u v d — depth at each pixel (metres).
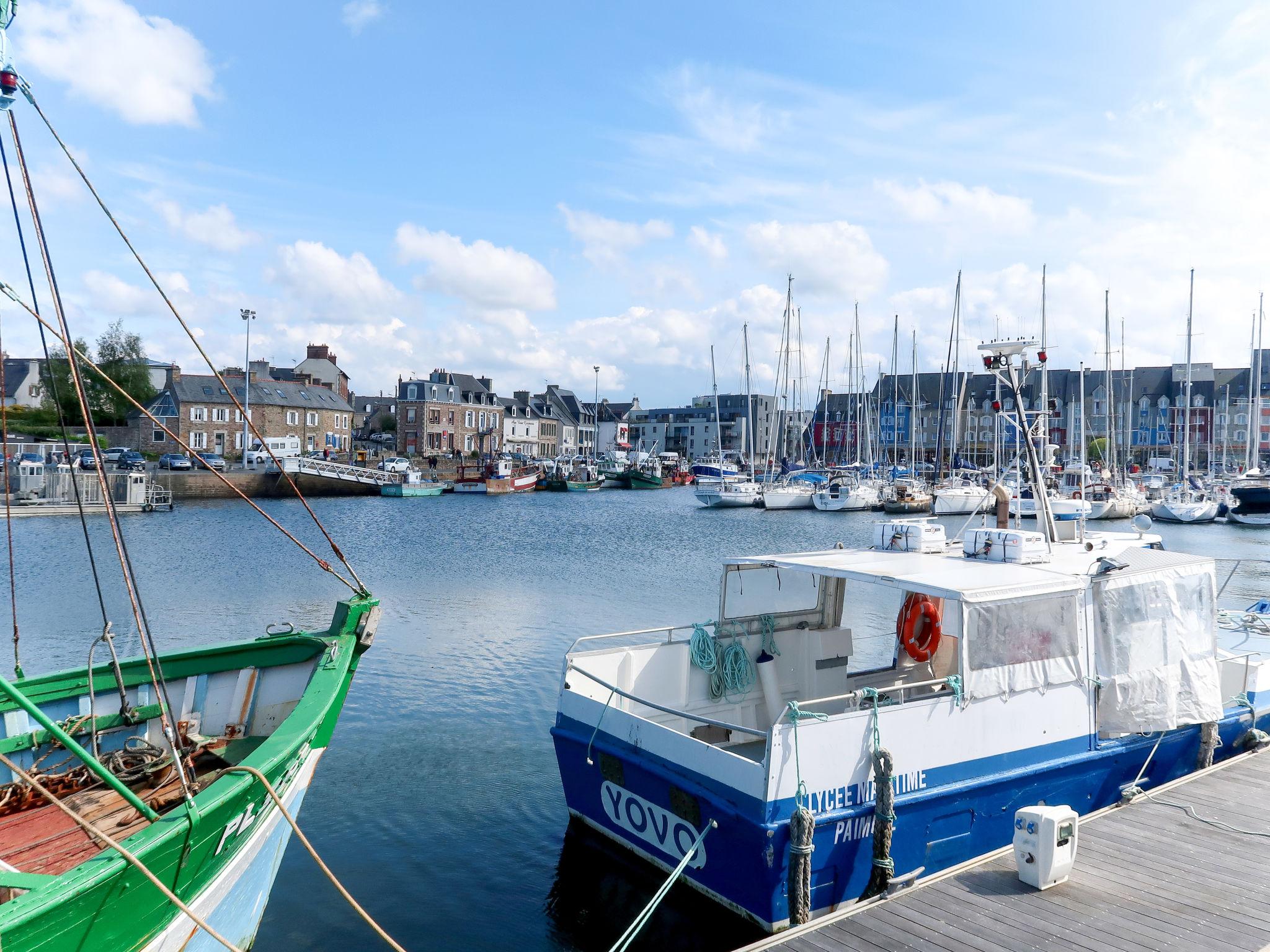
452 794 12.06
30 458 57.12
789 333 72.81
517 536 48.09
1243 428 107.00
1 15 6.32
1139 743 9.84
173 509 55.44
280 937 8.53
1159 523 60.03
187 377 83.06
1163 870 7.89
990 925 7.00
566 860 9.95
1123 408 104.81
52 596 26.67
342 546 40.84
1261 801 9.41
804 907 7.38
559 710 10.02
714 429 146.12
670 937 8.47
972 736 8.52
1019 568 9.59
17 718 8.33
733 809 7.70
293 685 9.69
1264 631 14.32
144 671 9.08
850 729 7.83
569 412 138.62
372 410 121.56
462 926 8.77
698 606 26.95
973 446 104.56
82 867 5.09
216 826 6.10
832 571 9.50
